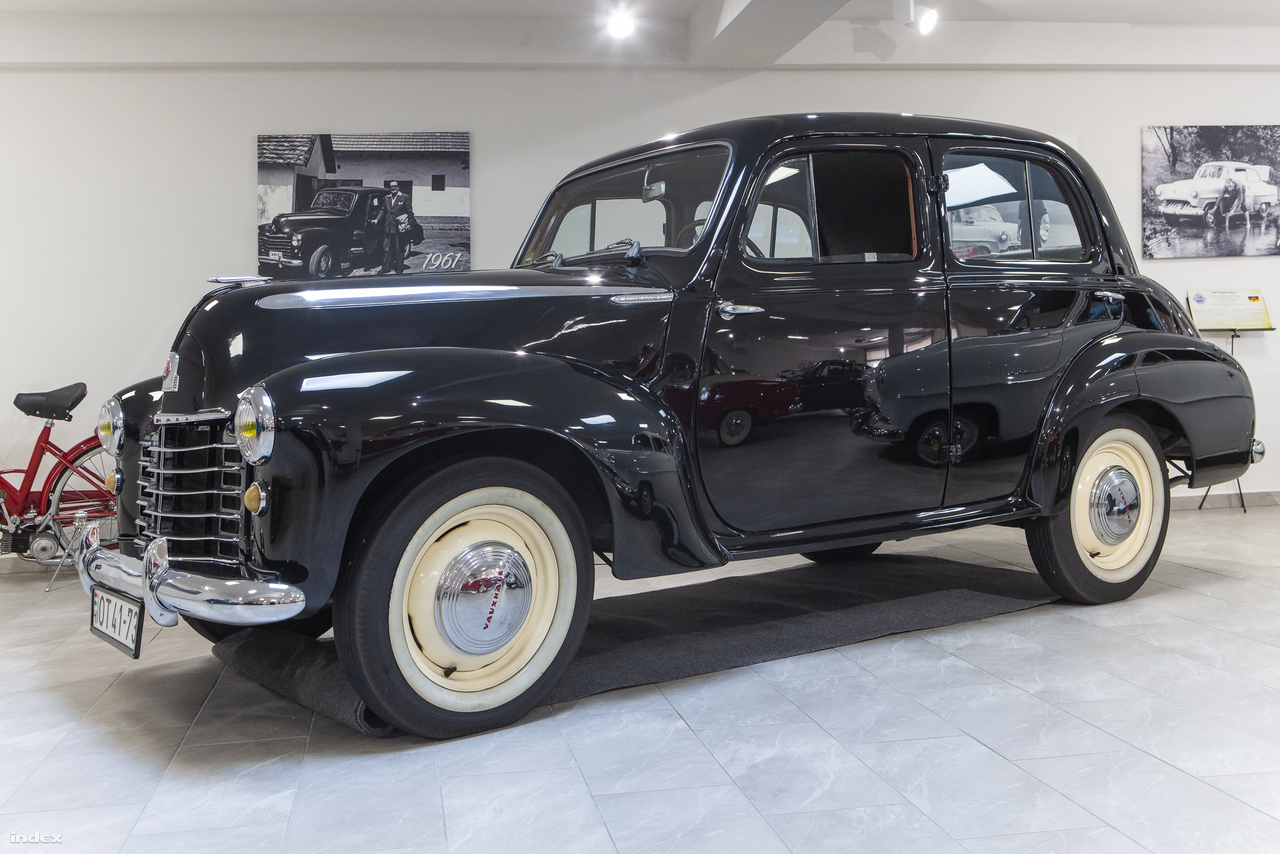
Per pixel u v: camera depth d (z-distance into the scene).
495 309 2.33
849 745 2.04
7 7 4.75
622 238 2.84
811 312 2.54
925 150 2.76
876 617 3.01
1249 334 5.80
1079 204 3.07
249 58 4.98
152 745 2.19
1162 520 3.20
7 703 2.54
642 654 2.68
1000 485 2.88
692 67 5.38
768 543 2.52
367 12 5.00
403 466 2.06
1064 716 2.17
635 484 2.20
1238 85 5.81
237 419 1.98
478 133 5.29
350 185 5.20
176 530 2.21
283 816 1.78
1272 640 2.72
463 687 2.13
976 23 5.47
